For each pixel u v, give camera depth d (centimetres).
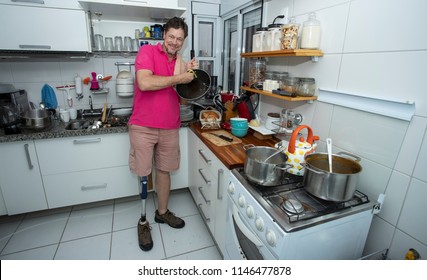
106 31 233
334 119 135
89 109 243
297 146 123
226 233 146
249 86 190
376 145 114
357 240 110
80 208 229
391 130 107
